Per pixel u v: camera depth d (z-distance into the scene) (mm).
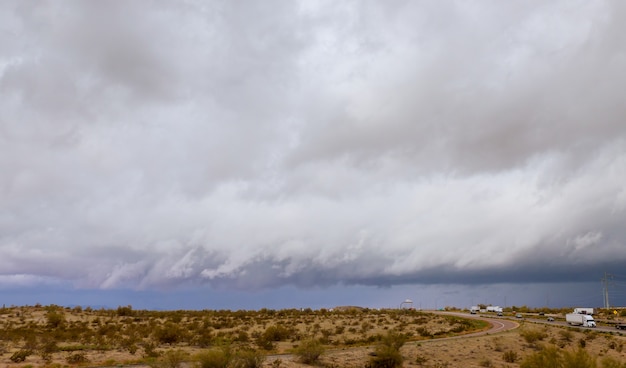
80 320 78312
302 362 39969
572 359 30250
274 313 114938
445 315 132375
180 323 79438
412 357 46781
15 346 42719
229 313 109500
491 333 73625
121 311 96125
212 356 32469
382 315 117562
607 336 69812
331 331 70875
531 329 77188
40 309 93250
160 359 35750
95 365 34000
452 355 49188
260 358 35094
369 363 40719
